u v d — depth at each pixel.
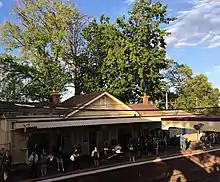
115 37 44.91
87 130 31.28
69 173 22.86
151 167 27.98
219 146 35.59
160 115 35.25
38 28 43.12
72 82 45.78
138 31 44.09
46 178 21.56
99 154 27.92
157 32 44.97
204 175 31.70
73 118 28.70
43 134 28.06
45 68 42.56
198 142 37.12
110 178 25.03
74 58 46.91
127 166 26.36
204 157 32.88
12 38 43.03
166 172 28.83
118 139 33.78
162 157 29.19
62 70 45.25
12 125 25.36
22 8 43.16
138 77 43.94
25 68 42.00
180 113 39.78
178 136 38.84
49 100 42.66
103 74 45.12
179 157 30.59
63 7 43.47
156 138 32.47
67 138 29.75
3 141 25.22
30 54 41.91
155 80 44.06
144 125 36.06
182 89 68.75
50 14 43.59
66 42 44.59
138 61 42.38
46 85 42.41
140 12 45.44
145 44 44.50
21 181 20.52
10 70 42.03
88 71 47.38
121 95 44.47
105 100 32.28
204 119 29.92
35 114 27.22
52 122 26.83
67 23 43.97
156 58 43.00
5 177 20.80
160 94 46.72
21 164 25.83
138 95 45.72
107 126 32.78
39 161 22.44
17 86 41.50
